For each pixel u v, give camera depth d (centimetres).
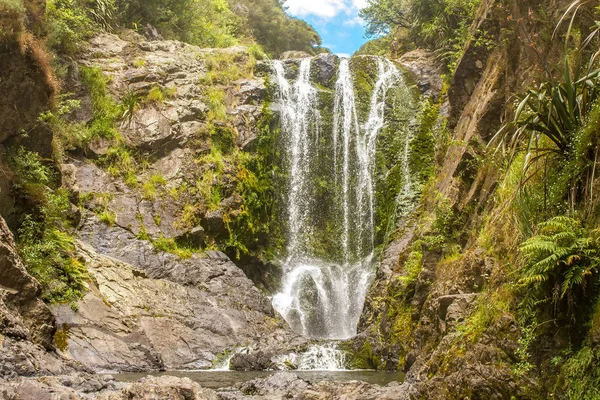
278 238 2023
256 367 1234
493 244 833
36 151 1331
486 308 662
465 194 1128
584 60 860
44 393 590
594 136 619
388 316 1257
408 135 2172
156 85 2017
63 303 1187
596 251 548
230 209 1845
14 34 1248
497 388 572
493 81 1163
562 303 570
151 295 1404
